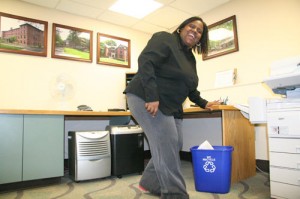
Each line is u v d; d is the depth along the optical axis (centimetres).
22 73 265
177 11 312
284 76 147
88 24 321
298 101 148
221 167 174
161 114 135
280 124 154
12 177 186
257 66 255
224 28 290
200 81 317
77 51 305
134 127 247
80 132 218
